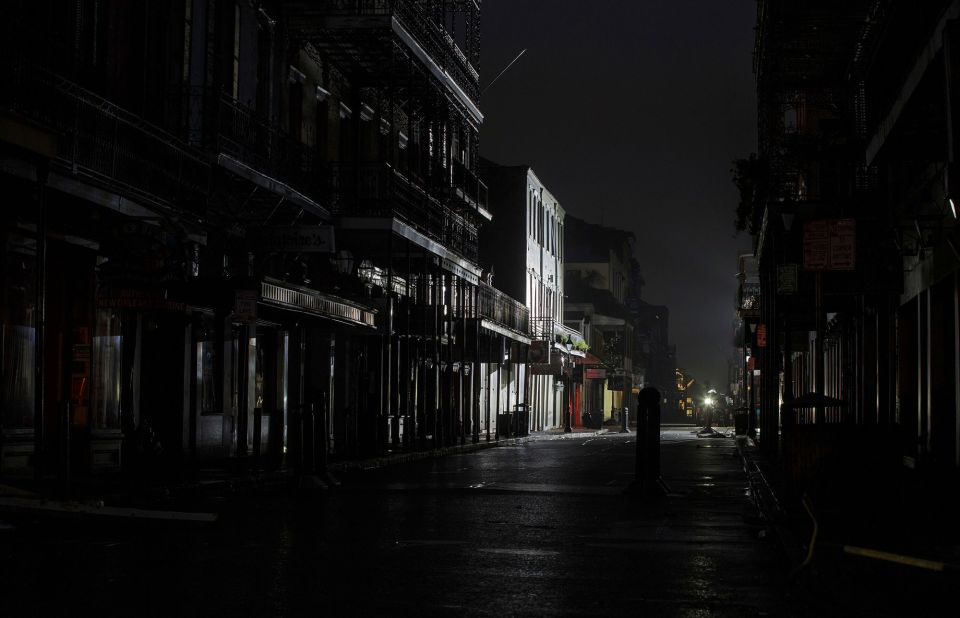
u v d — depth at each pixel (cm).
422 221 3058
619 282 10231
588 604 768
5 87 1423
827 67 2497
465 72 3503
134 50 1931
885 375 2247
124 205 1662
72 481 1569
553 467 2403
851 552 820
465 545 1062
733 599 790
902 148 1376
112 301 1744
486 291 4344
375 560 956
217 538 1083
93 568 880
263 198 2308
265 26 2536
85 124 1616
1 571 857
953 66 1003
